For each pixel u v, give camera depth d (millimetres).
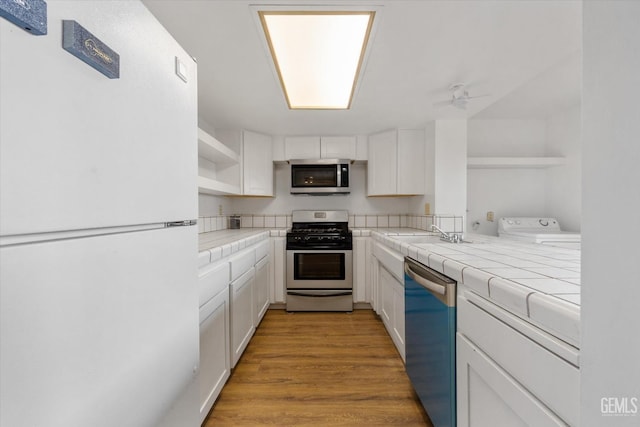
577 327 518
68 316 443
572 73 2137
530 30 1312
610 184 368
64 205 433
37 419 396
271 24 1300
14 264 372
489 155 3236
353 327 2502
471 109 2355
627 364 344
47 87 406
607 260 373
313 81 1892
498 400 792
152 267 664
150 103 656
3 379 359
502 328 759
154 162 671
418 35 1348
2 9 341
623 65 350
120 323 554
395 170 2910
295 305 2918
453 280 1068
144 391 625
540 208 3248
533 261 1078
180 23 1260
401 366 1853
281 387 1637
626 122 345
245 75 1745
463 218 2611
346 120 2635
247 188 2914
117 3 542
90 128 482
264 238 2717
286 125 2785
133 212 592
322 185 3107
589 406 402
